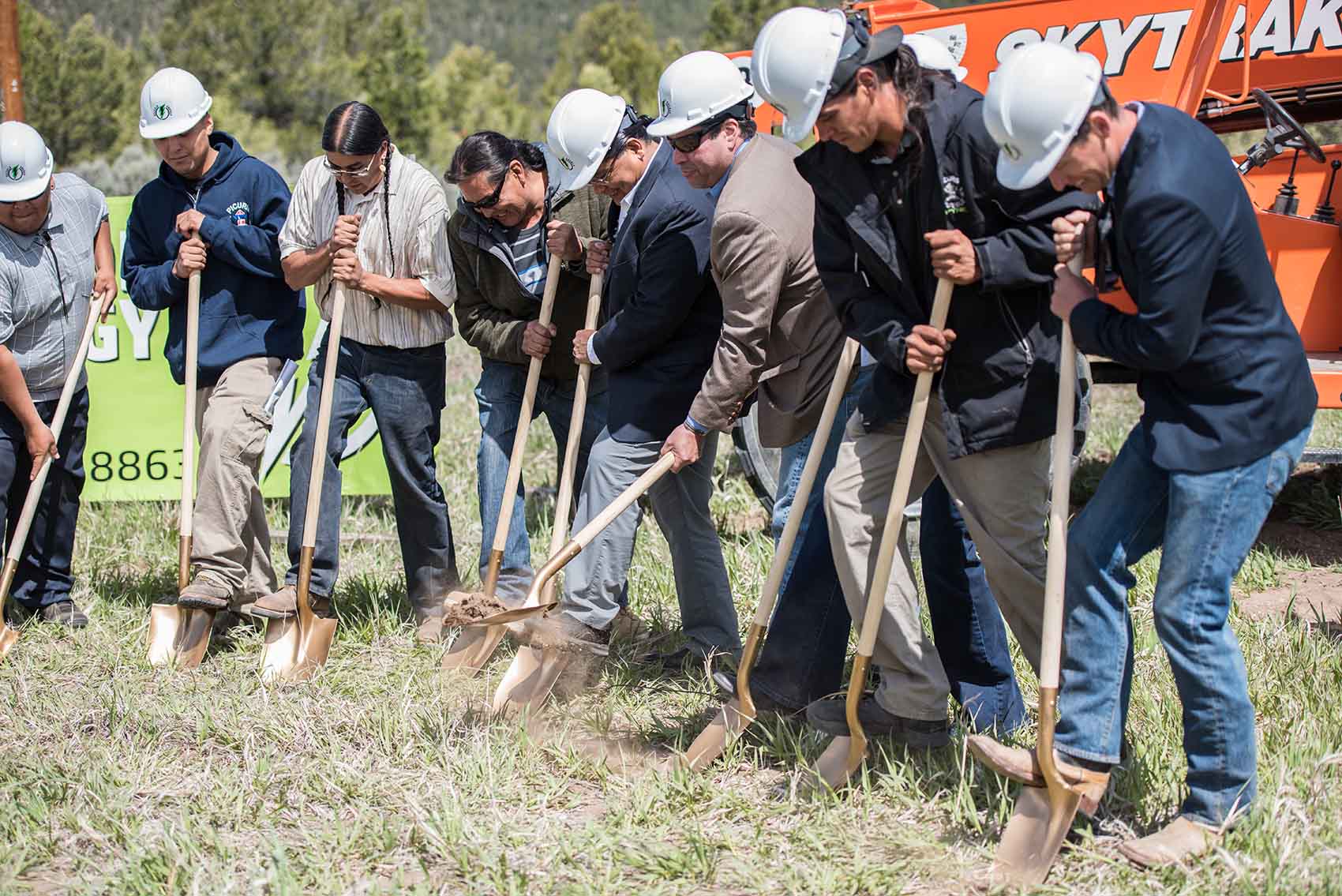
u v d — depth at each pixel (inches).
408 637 204.2
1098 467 308.0
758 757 156.2
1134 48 246.1
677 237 162.9
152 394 277.9
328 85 1865.2
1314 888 119.6
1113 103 116.7
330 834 139.5
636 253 166.9
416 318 196.7
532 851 136.3
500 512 192.4
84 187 208.7
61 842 140.2
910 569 147.7
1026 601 142.7
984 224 127.5
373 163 190.4
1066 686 130.5
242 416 196.7
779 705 161.0
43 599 213.9
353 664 192.5
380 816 143.6
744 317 153.0
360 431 279.1
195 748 165.3
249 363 200.2
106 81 1902.1
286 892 125.3
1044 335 132.5
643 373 171.3
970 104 127.0
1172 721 157.1
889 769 146.9
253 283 201.2
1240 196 116.5
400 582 230.1
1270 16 260.5
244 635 206.4
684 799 145.3
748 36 1715.1
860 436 145.9
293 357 204.5
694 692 178.1
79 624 214.1
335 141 184.5
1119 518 127.5
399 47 1958.7
